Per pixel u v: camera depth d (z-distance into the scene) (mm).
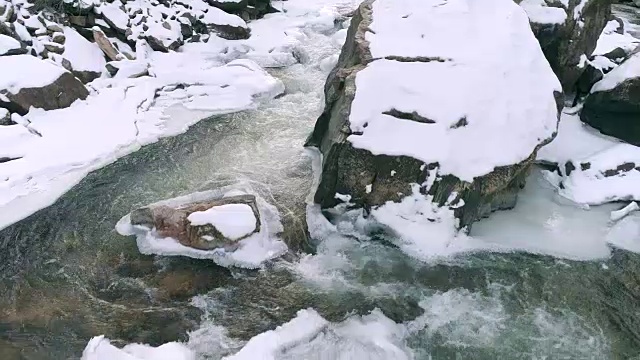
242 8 13648
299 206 7895
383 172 7262
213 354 5855
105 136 9156
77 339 5977
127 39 11508
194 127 9703
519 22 8375
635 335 6227
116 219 7625
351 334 6094
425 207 7258
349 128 7332
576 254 7238
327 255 7168
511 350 6004
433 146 7168
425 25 8383
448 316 6387
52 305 6371
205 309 6383
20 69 9469
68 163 8484
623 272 7016
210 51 12094
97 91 10266
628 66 8883
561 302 6605
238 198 7414
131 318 6242
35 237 7285
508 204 7902
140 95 10305
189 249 7035
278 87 10906
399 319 6336
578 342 6117
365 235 7426
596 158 8445
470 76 7594
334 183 7500
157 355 5684
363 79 7656
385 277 6863
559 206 8062
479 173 7133
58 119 9375
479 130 7316
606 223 7762
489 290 6727
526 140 7410
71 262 6957
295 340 5934
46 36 10641
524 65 7898
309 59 12422
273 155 9016
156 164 8734
